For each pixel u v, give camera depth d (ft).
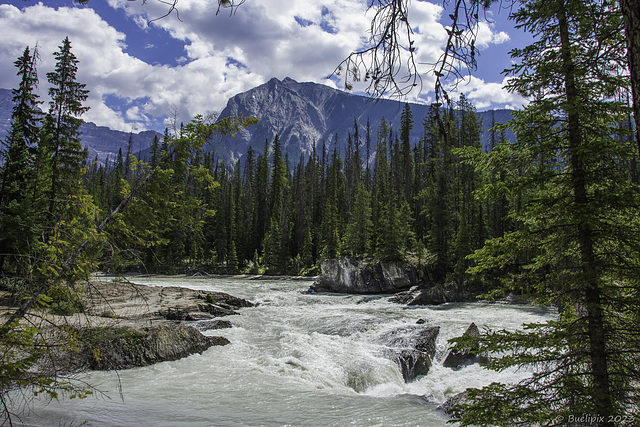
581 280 16.98
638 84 10.91
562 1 18.52
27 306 16.87
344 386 35.19
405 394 32.89
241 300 86.07
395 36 10.46
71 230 20.72
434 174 173.88
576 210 17.79
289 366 39.11
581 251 18.47
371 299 105.70
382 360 39.86
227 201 250.37
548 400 16.05
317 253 209.56
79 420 23.57
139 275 176.55
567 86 19.54
